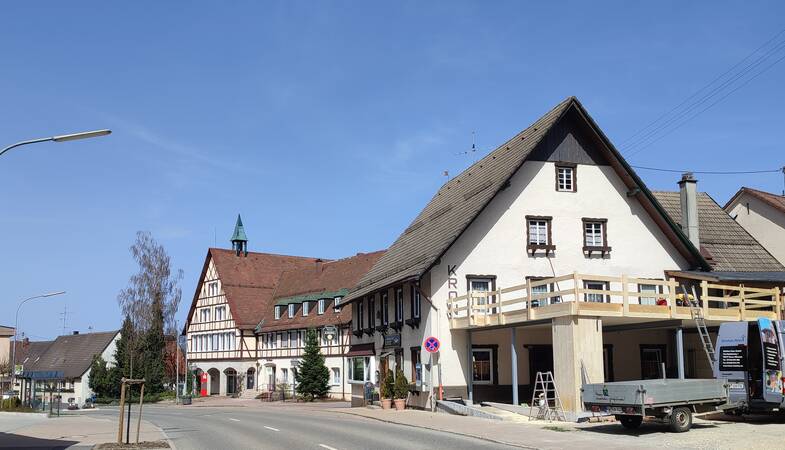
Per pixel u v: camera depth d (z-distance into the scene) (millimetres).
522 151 32906
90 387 73500
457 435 21156
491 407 28094
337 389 57031
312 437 21578
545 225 33938
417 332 33562
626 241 34750
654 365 34406
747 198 43031
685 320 26859
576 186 34438
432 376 31516
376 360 40500
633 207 35156
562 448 16906
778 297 28547
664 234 35406
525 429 21422
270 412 38438
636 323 29156
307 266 73125
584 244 34094
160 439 22438
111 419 35125
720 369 22000
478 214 31562
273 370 68125
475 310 30953
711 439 17734
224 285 73812
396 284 34125
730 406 20484
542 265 33438
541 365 33062
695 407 19906
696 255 34875
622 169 34531
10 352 75438
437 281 32031
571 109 34031
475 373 32188
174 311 74000
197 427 27719
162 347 72875
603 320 26188
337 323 57250
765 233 41719
